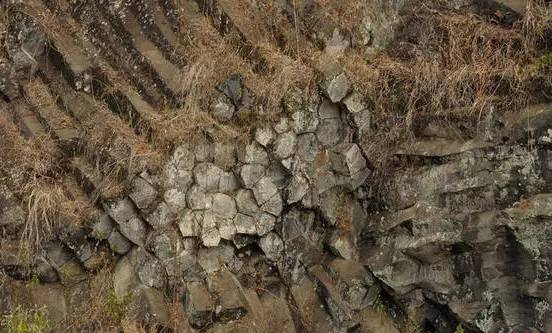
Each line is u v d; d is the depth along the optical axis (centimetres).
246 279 758
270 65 770
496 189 725
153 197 720
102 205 716
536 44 744
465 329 741
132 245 728
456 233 727
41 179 718
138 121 738
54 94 761
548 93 716
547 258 699
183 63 767
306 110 765
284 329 746
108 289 714
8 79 762
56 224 705
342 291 754
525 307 716
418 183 759
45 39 768
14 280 698
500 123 726
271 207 756
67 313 700
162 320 704
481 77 745
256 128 748
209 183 740
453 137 756
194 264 734
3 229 704
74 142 733
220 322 720
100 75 759
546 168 702
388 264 748
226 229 744
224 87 757
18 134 739
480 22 773
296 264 771
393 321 766
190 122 737
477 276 727
